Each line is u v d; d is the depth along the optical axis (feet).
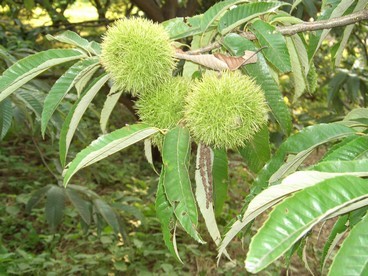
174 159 1.03
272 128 3.77
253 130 1.12
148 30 1.14
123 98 4.19
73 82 1.19
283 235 0.62
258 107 1.10
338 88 3.08
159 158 5.63
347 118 1.40
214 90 1.07
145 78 1.14
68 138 1.29
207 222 1.22
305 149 1.13
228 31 1.25
